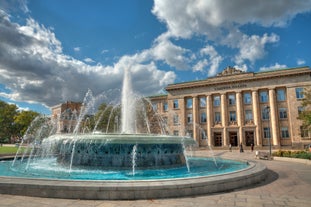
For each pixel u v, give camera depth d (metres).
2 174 9.99
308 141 41.09
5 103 78.38
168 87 56.53
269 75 46.00
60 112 64.75
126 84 21.50
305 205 6.09
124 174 10.32
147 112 49.78
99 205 5.92
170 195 6.77
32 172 10.71
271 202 6.34
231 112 49.91
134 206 5.88
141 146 12.05
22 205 5.78
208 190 7.32
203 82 52.53
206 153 32.44
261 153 22.36
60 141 12.58
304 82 43.38
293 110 43.38
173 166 12.65
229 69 50.94
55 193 6.52
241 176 8.38
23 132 67.94
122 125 21.20
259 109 46.84
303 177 10.89
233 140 48.69
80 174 10.24
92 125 46.97
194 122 52.53
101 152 11.97
